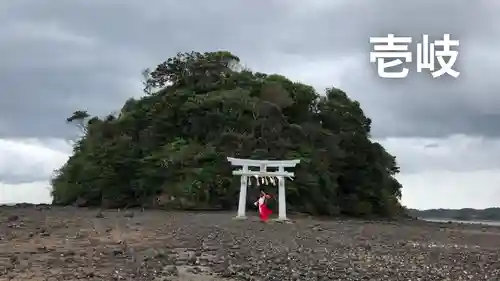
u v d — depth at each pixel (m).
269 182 37.56
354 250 20.78
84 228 25.78
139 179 51.53
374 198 57.16
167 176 50.34
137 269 14.87
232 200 46.84
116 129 57.12
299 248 20.64
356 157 57.53
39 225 26.69
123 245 19.44
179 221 31.75
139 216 36.00
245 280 14.08
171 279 13.84
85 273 14.08
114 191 52.22
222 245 20.45
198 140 53.75
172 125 56.16
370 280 14.75
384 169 60.88
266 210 33.91
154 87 66.12
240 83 60.47
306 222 34.22
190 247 19.64
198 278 14.11
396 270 16.38
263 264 16.41
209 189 46.97
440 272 16.36
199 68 61.94
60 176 58.97
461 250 21.83
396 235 27.67
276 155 49.56
